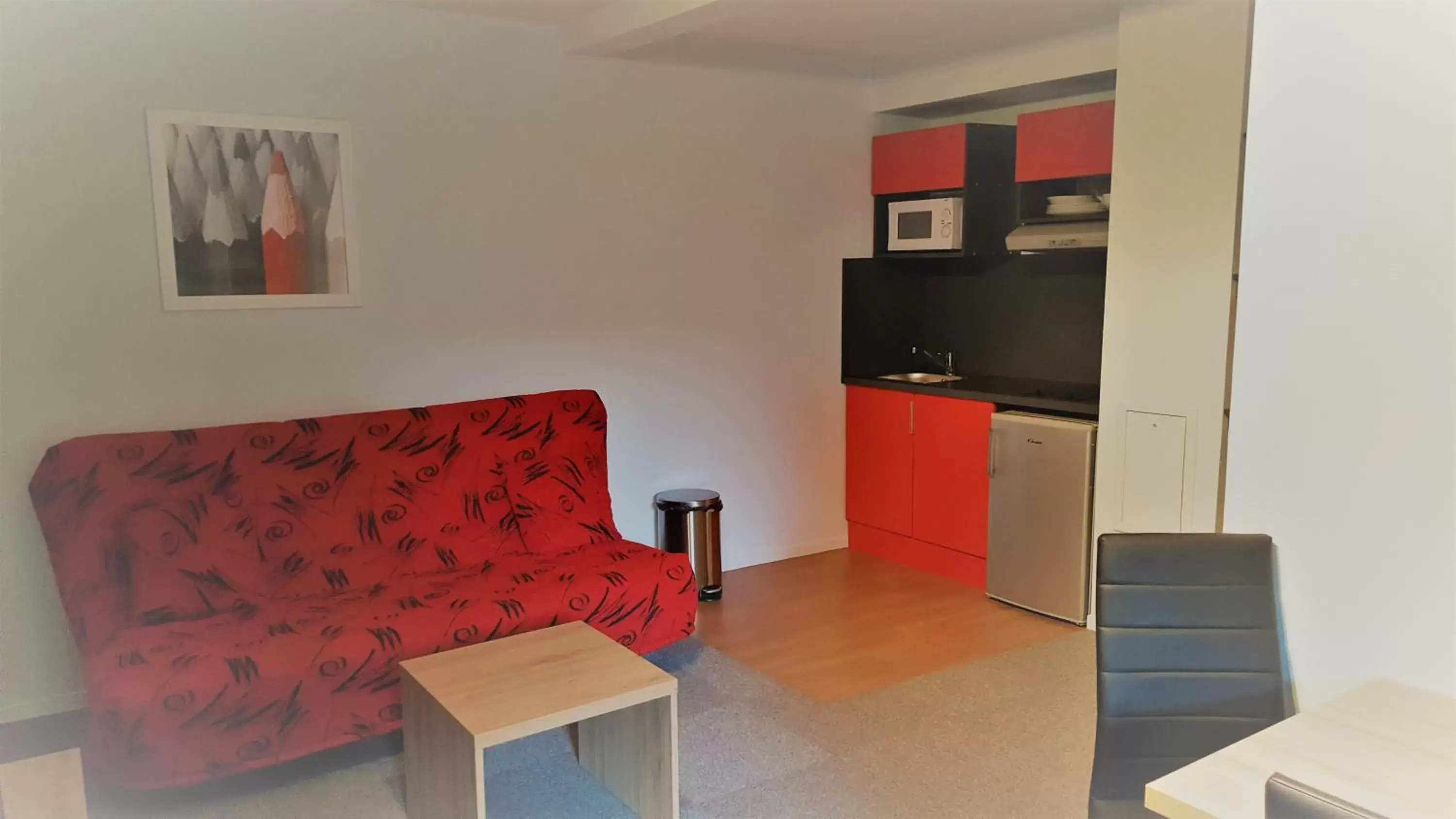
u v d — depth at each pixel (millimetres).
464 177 3848
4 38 2975
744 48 4152
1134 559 1957
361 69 3584
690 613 3426
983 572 4504
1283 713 1873
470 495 3605
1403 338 1652
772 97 4668
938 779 2783
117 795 2738
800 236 4855
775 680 3480
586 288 4207
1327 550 1794
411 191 3734
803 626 4027
